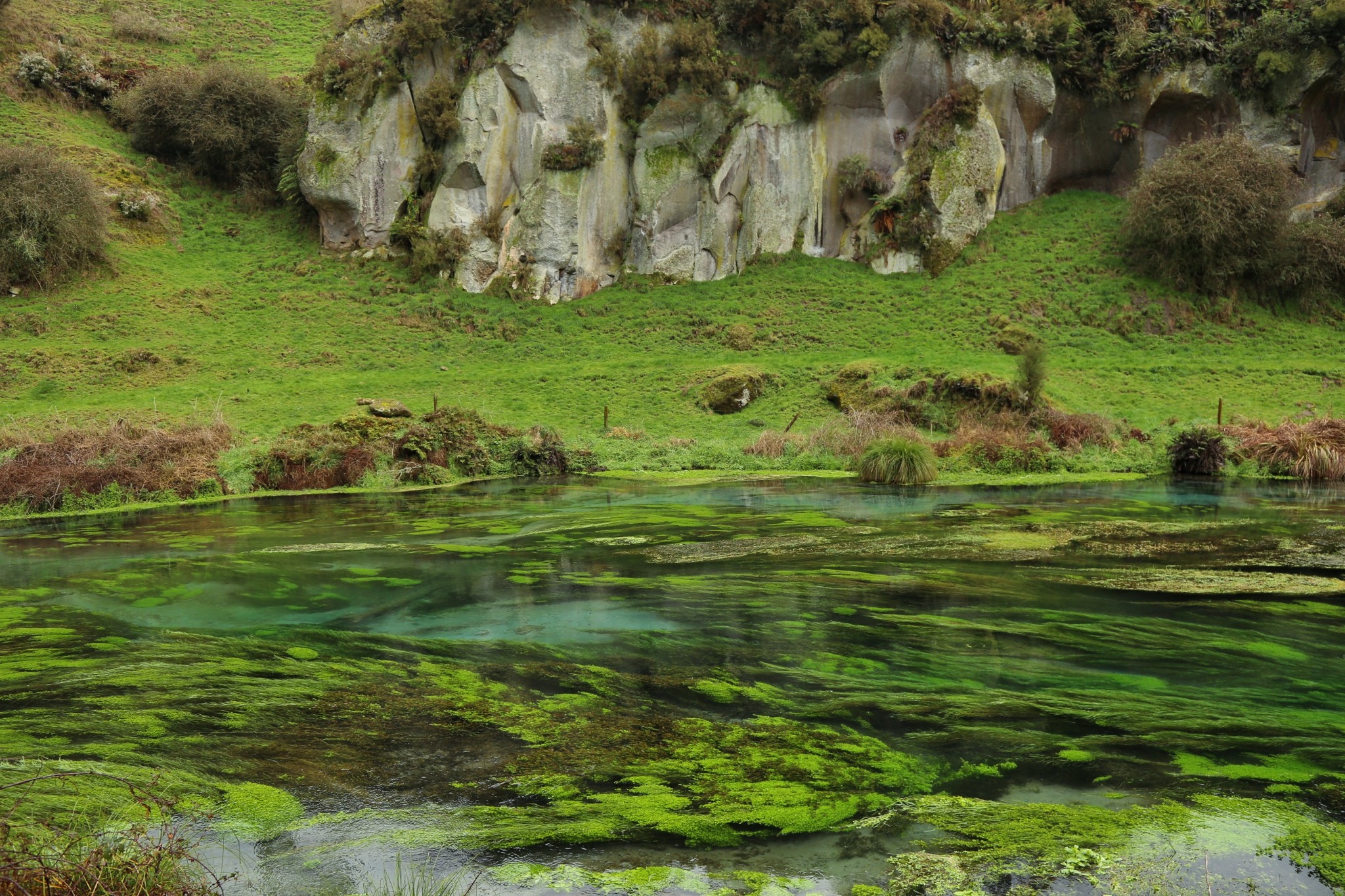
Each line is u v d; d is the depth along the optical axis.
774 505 14.27
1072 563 9.44
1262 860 3.51
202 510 14.48
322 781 4.27
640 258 32.31
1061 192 35.62
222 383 24.66
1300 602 7.68
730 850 3.65
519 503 14.94
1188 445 18.66
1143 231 30.33
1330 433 18.22
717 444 20.83
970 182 32.50
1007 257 32.09
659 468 19.62
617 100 31.38
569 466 19.31
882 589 8.30
